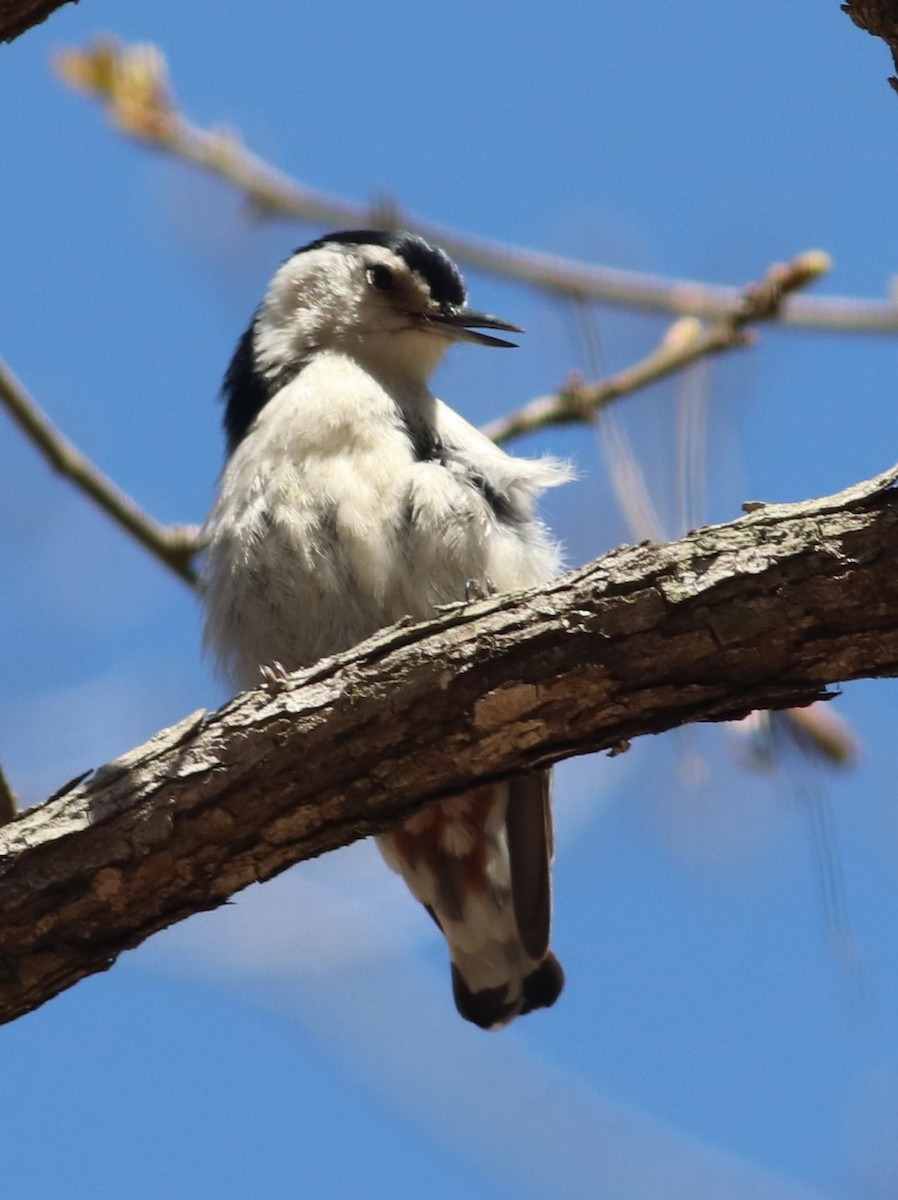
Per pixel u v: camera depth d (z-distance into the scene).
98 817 7.11
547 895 9.66
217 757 7.07
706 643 6.66
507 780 7.30
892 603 6.48
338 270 11.20
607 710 6.89
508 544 9.52
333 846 7.28
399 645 7.03
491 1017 10.13
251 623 9.55
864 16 6.67
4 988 7.22
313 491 9.47
